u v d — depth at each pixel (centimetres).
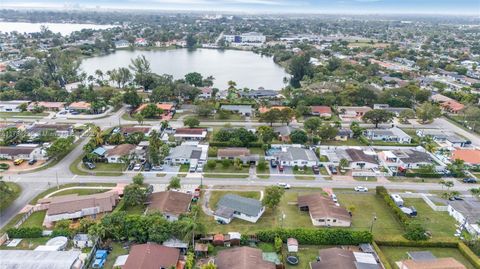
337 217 8069
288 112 14300
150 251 6700
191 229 7131
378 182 10306
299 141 12750
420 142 13225
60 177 10125
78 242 7150
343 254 6812
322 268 6475
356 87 18612
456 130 14875
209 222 8162
